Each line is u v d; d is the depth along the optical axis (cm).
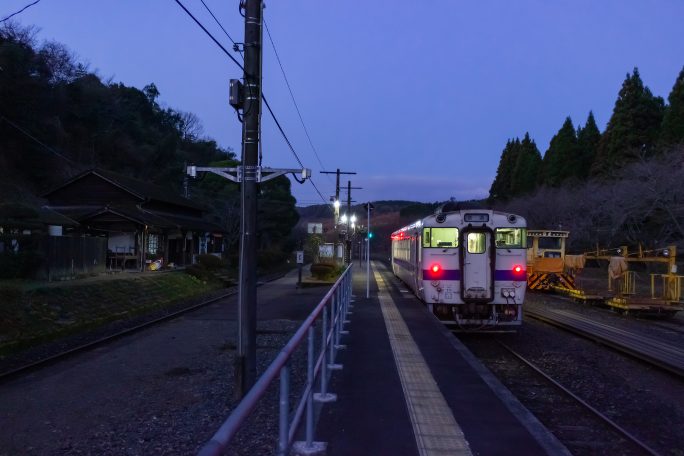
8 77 3384
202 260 3262
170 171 5325
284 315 1817
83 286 1781
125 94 6250
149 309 1956
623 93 3950
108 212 2691
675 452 638
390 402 635
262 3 871
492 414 591
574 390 928
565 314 1850
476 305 1341
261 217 5247
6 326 1262
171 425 711
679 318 1869
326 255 4128
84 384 934
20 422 731
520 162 5612
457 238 1345
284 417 380
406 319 1357
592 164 4344
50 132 3838
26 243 1884
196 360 1126
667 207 2944
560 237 2670
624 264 2111
